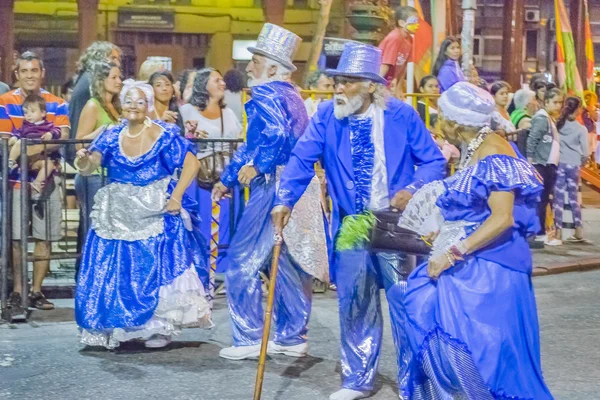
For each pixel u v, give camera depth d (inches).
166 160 277.1
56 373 257.0
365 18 508.1
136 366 264.4
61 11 713.0
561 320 333.4
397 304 225.5
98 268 273.4
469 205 187.8
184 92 399.9
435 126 423.5
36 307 331.3
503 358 183.9
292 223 264.2
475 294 186.2
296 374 258.7
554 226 502.3
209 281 308.5
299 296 273.3
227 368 263.4
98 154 279.7
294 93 263.9
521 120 502.3
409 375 209.9
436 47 534.3
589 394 247.1
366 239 218.5
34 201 324.5
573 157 505.4
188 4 730.8
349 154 227.1
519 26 834.8
